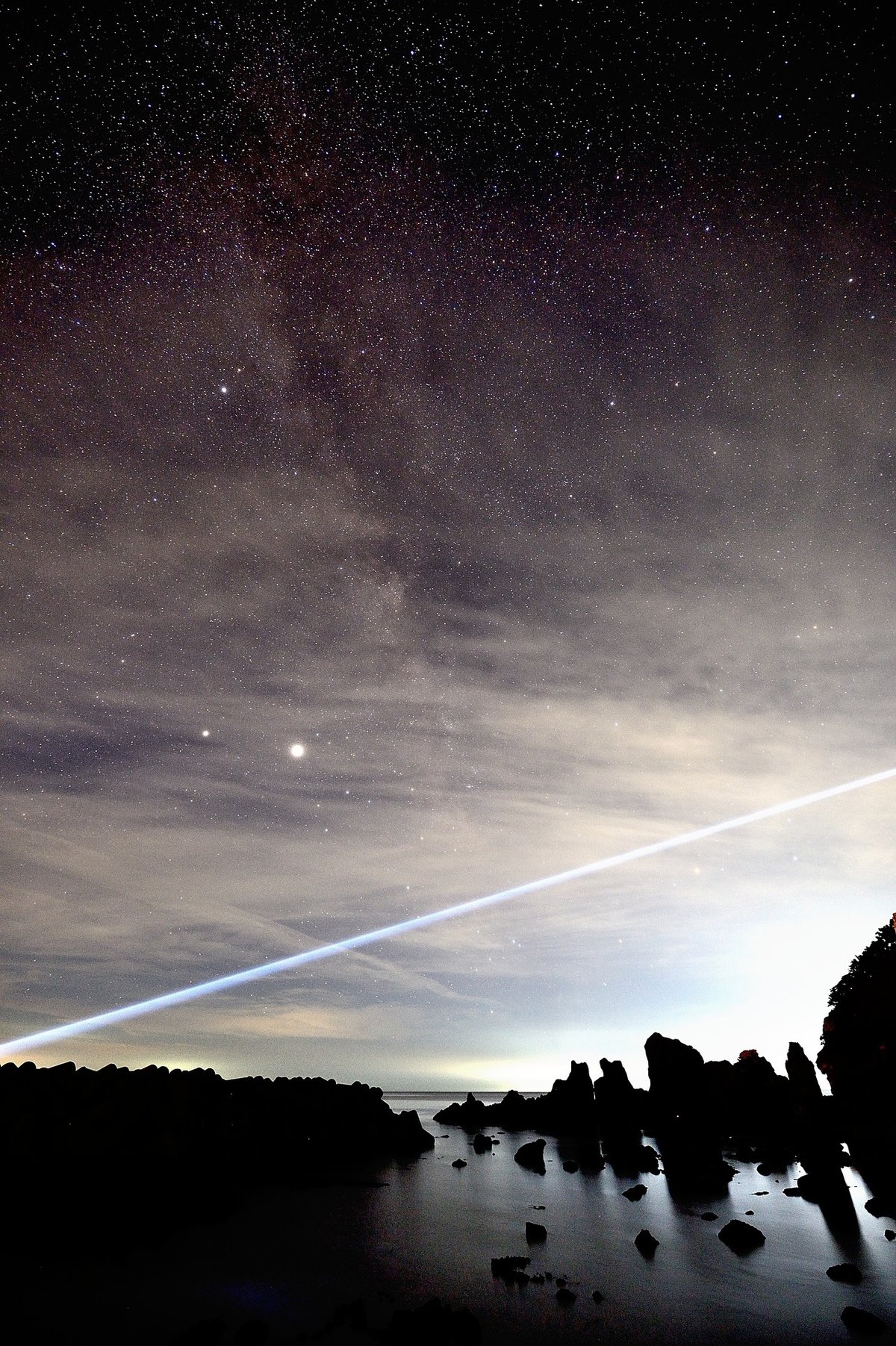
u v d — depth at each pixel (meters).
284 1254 9.66
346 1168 16.50
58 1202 11.29
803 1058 18.02
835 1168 15.91
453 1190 14.30
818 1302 8.02
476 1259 9.70
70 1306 7.78
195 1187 12.81
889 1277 8.81
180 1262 9.25
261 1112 16.69
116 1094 13.73
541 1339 7.08
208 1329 7.04
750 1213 12.15
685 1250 10.10
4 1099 12.73
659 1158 18.12
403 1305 7.96
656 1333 7.20
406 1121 20.42
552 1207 12.84
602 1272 9.15
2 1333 7.10
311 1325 7.38
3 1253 9.40
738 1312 7.77
